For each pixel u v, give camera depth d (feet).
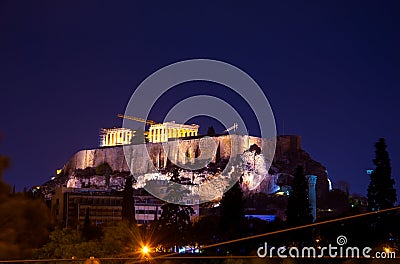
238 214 375.66
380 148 356.38
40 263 160.35
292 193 369.71
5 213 80.64
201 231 388.57
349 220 335.47
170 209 471.62
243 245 331.16
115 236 205.67
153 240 391.86
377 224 347.36
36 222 83.05
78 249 187.01
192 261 253.85
